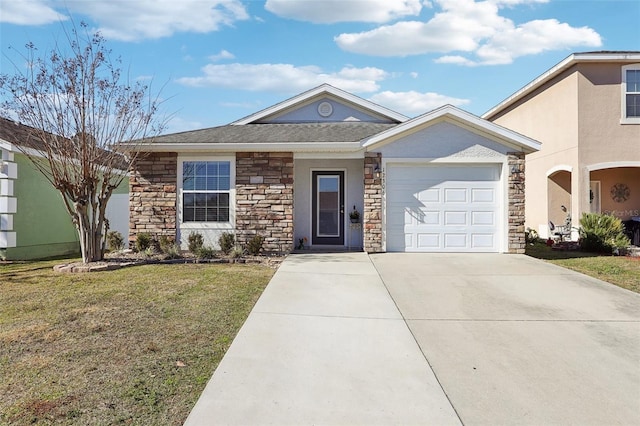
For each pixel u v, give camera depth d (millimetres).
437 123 10508
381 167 10586
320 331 4727
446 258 9734
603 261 9766
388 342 4418
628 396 3271
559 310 5574
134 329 4699
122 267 8680
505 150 10477
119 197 14086
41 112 8734
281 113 13711
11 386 3305
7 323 4887
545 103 15016
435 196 10664
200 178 10938
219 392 3268
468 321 5121
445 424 2871
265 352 4098
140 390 3268
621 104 12945
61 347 4145
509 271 8133
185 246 10922
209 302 5844
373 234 10586
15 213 10617
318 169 12000
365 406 3104
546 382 3506
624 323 5051
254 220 10836
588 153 13016
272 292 6449
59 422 2787
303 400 3180
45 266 9180
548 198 14867
